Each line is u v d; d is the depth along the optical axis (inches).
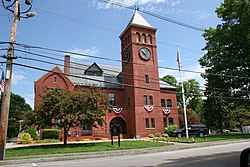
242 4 1189.1
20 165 528.4
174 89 1754.4
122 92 1643.7
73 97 867.4
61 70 1485.0
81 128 1357.0
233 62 1282.0
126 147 832.9
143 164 462.6
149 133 1471.5
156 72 1612.9
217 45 1405.0
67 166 473.1
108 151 743.7
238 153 602.5
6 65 608.7
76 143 1022.4
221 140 1035.9
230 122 1918.1
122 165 457.1
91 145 913.5
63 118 876.0
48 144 1023.6
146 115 1497.3
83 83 1535.4
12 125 2329.0
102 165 466.6
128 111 1521.9
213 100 1852.9
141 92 1521.9
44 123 866.8
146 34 1649.9
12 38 625.0
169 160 518.0
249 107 1493.6
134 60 1552.7
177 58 1170.0
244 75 1234.0
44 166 488.7
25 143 1136.2
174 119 1678.2
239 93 1342.3
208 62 1457.9
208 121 1907.0
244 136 1253.1
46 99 866.1
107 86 1596.9
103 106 933.2
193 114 2143.2
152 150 757.9
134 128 1454.2
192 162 468.8
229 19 1317.7
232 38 1272.1
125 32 1704.0
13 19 642.8
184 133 1387.8
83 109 871.1
